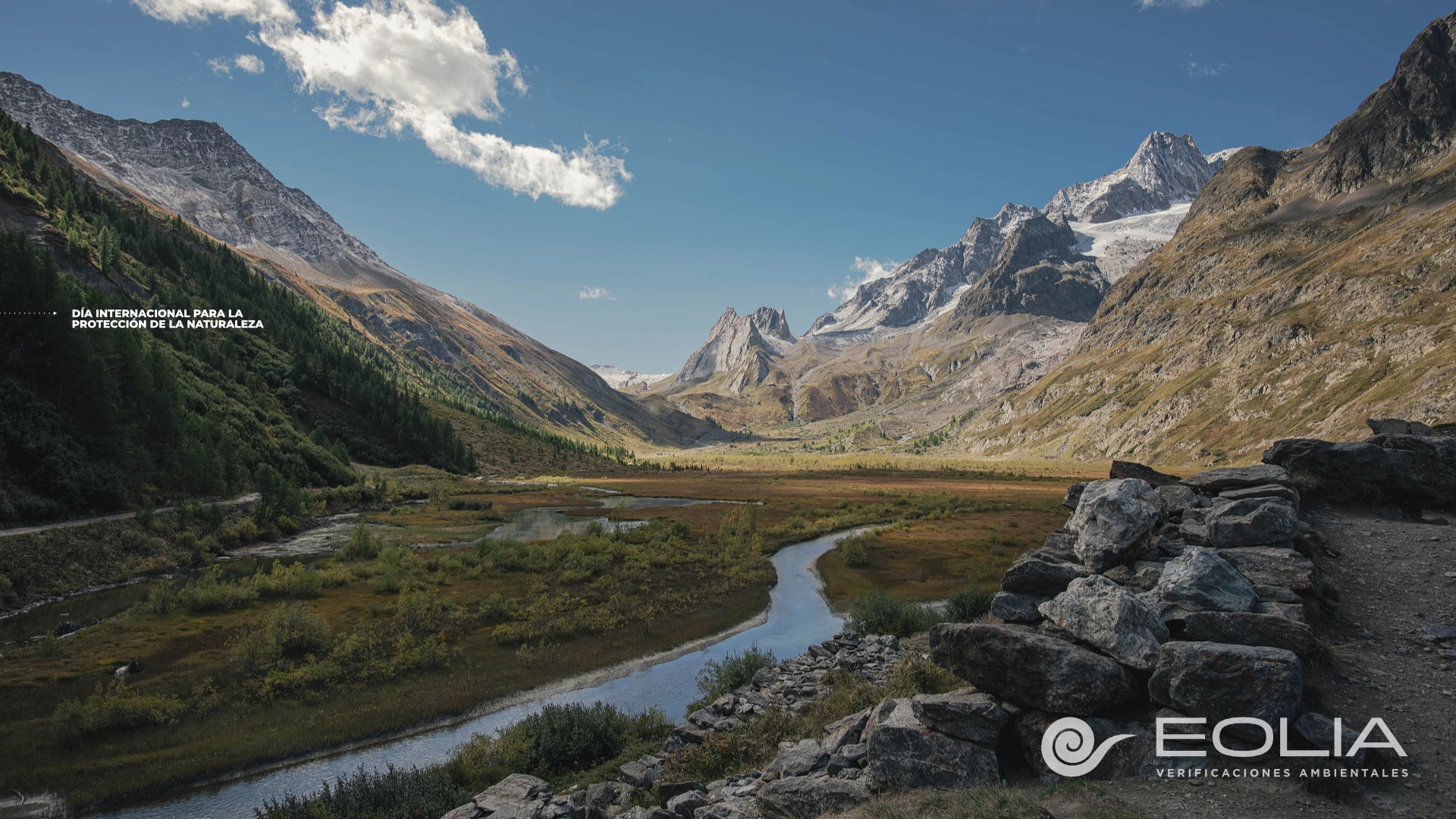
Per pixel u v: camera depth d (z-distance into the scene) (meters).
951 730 13.01
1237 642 13.09
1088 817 10.34
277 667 35.00
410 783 19.50
